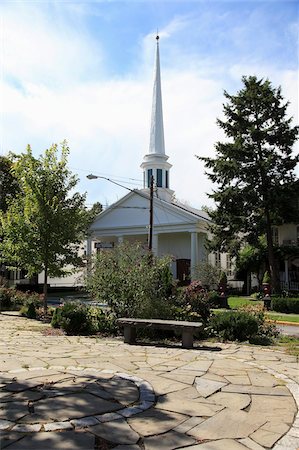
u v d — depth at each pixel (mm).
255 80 25547
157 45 40375
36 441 3879
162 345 9258
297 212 24594
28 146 17000
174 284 13078
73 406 4828
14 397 5090
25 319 15266
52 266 16906
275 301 19531
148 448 3814
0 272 35562
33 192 16703
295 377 6410
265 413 4777
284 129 24906
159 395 5348
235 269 32219
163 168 39250
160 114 39938
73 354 7875
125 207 36219
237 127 25500
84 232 18828
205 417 4617
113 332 11172
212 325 10602
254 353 8352
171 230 33625
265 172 24484
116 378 6074
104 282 11664
